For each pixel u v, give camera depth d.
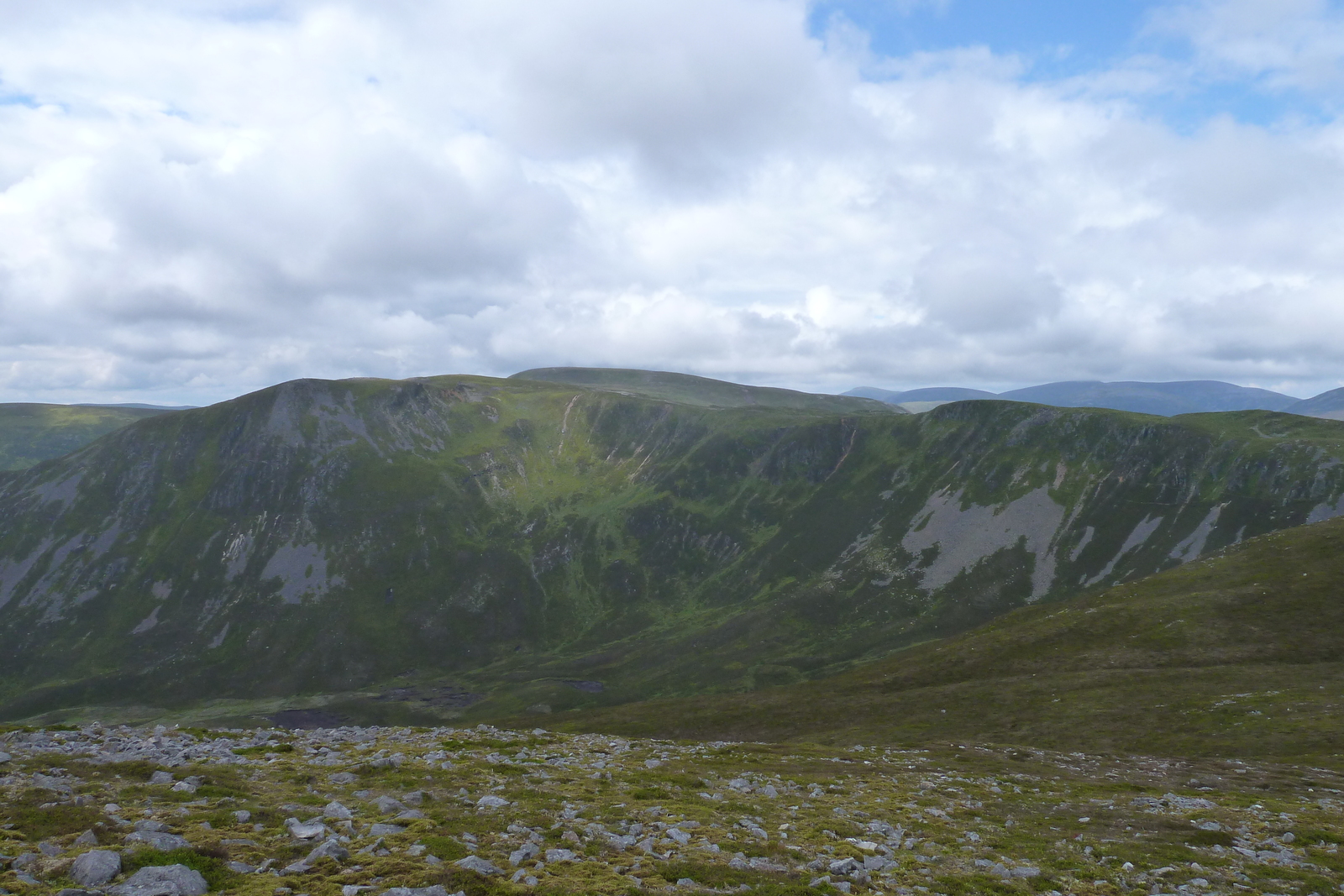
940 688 103.75
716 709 117.12
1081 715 79.94
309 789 26.14
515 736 49.28
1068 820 35.12
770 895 18.81
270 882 15.73
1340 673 80.69
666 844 22.66
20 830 17.73
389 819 22.47
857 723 94.94
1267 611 105.06
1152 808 38.56
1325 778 49.72
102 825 18.16
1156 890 24.12
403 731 47.16
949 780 44.62
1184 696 79.88
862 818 30.78
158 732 38.00
